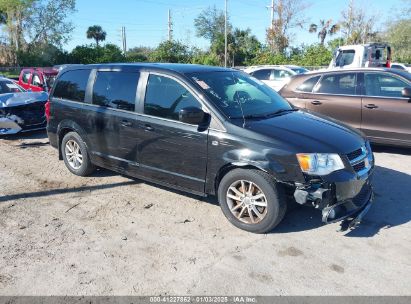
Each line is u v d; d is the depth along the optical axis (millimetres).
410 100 6684
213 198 5098
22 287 3260
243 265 3559
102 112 5266
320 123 4488
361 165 4109
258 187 3977
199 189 4457
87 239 4051
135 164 5016
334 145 3934
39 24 49844
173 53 40031
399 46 38719
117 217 4566
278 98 5230
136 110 4895
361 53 15328
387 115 6875
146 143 4789
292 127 4199
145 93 4852
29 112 8805
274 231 4172
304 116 4715
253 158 3918
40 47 49188
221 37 51031
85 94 5602
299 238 4027
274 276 3393
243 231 4188
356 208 3971
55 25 50156
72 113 5734
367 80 7160
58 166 6543
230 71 5234
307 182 3762
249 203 4082
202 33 62406
